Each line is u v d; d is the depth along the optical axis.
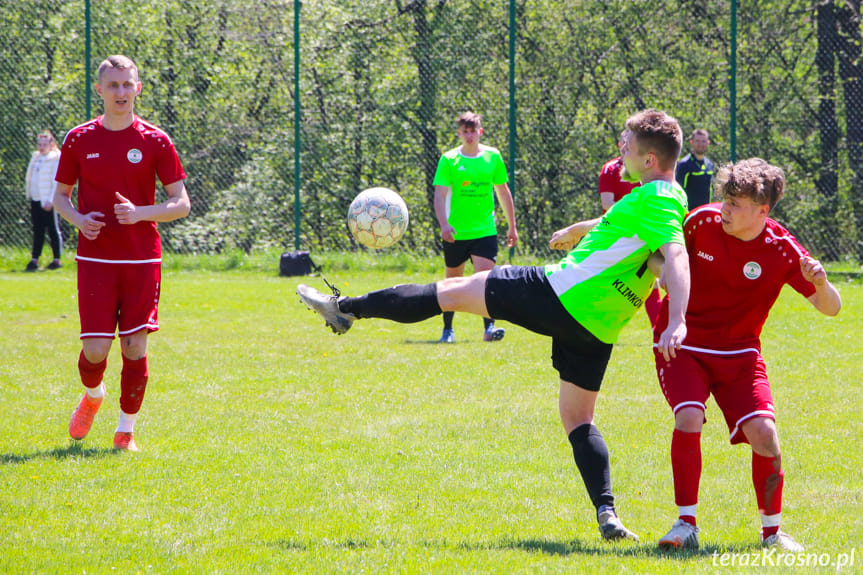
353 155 46.53
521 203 45.12
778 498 10.41
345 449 14.58
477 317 30.39
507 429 15.83
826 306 10.68
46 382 19.44
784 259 10.41
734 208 10.11
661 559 9.77
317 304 11.55
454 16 45.47
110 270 14.30
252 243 45.47
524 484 12.84
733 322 10.64
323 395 18.47
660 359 10.85
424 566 9.60
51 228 41.53
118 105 14.20
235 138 46.22
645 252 10.34
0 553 9.98
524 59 44.91
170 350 23.42
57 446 14.59
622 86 44.19
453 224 25.36
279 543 10.43
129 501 11.88
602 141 44.56
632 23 43.53
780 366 21.16
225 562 9.76
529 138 45.09
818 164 43.78
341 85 46.53
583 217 44.66
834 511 11.67
